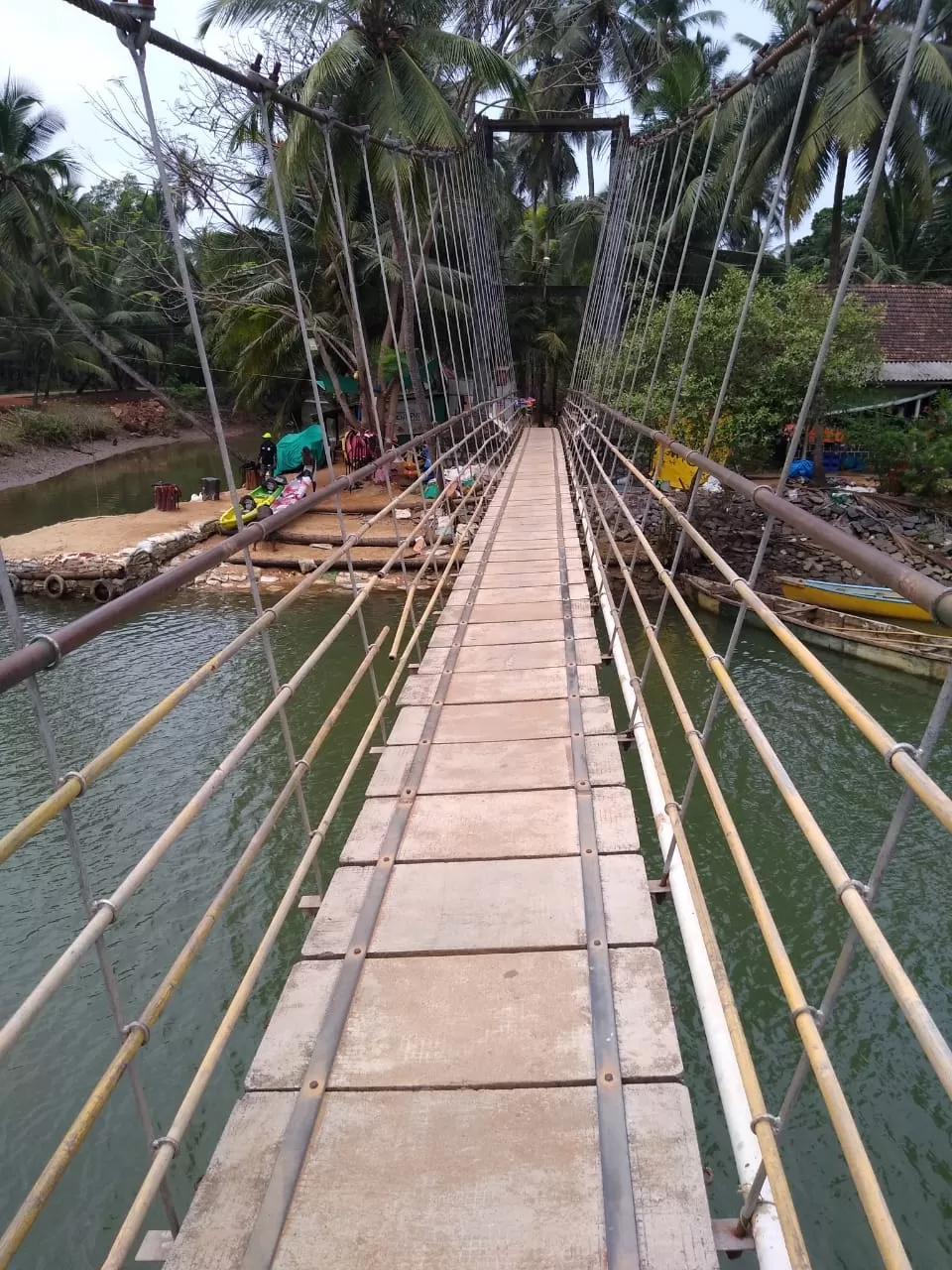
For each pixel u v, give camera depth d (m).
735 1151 1.70
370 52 12.39
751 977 5.31
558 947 2.24
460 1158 1.69
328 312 18.91
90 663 10.17
